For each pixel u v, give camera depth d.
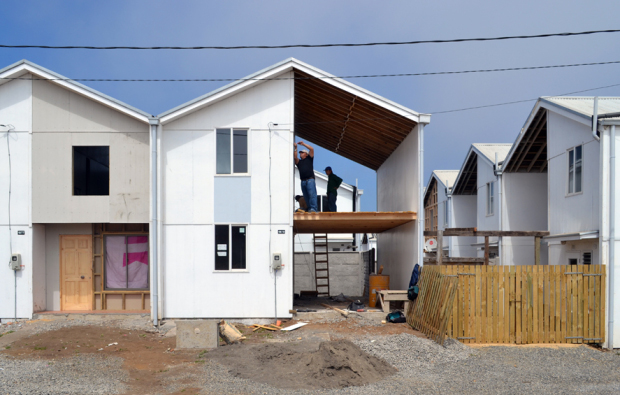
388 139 15.78
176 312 12.85
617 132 11.61
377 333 11.28
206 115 13.17
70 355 9.59
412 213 13.27
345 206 28.88
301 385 7.55
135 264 14.08
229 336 10.54
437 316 10.53
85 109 13.31
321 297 18.56
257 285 12.98
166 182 13.05
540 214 18.75
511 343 10.81
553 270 11.05
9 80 13.26
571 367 9.06
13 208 13.16
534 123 16.33
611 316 11.08
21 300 13.03
